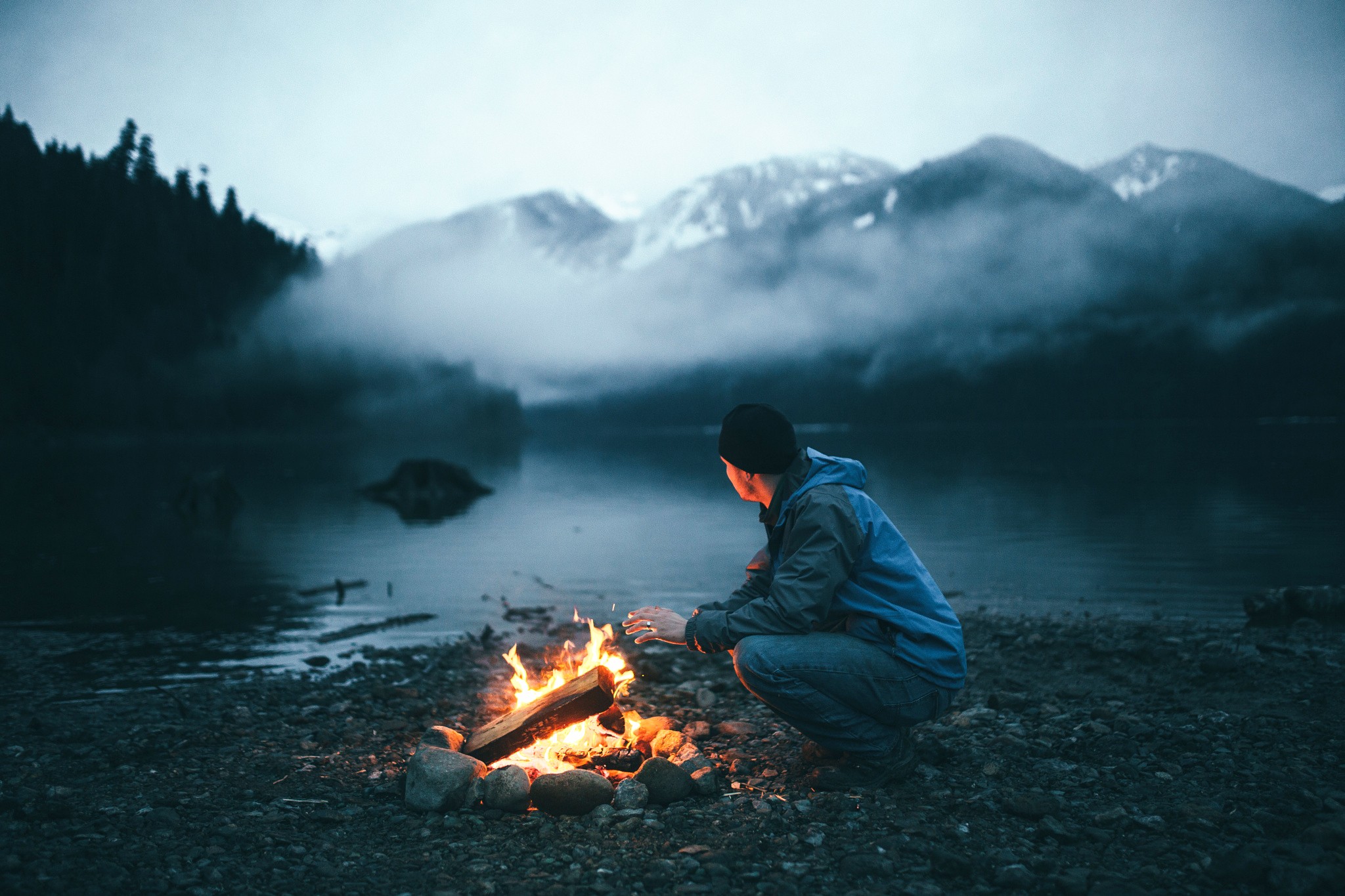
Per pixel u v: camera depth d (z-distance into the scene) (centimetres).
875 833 284
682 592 980
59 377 8700
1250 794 310
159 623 797
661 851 277
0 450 6688
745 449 323
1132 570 1072
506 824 304
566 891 249
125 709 491
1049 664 585
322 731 419
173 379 10231
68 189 11156
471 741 360
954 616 321
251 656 659
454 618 824
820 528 304
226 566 1180
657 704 483
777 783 338
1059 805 301
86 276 10288
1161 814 296
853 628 322
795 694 311
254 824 303
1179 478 2894
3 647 689
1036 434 10969
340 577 1090
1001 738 379
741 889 248
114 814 310
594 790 310
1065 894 240
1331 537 1358
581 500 2486
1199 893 238
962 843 276
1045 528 1541
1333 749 359
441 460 2772
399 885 255
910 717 315
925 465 4069
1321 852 254
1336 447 5194
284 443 8738
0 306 8912
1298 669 518
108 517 1914
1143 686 504
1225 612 812
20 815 306
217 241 13900
